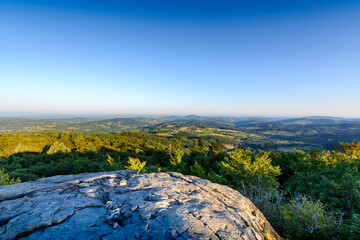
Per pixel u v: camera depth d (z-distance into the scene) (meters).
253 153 22.06
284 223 5.53
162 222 3.21
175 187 5.29
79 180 5.57
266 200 6.84
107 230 2.91
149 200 4.20
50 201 3.92
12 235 2.63
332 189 7.66
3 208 3.46
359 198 6.44
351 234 4.41
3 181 9.47
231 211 4.22
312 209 5.16
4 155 34.75
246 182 12.38
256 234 3.64
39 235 2.67
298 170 15.78
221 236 3.03
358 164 10.10
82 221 3.15
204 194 5.08
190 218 3.45
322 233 4.73
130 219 3.26
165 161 50.84
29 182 5.34
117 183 5.50
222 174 15.73
